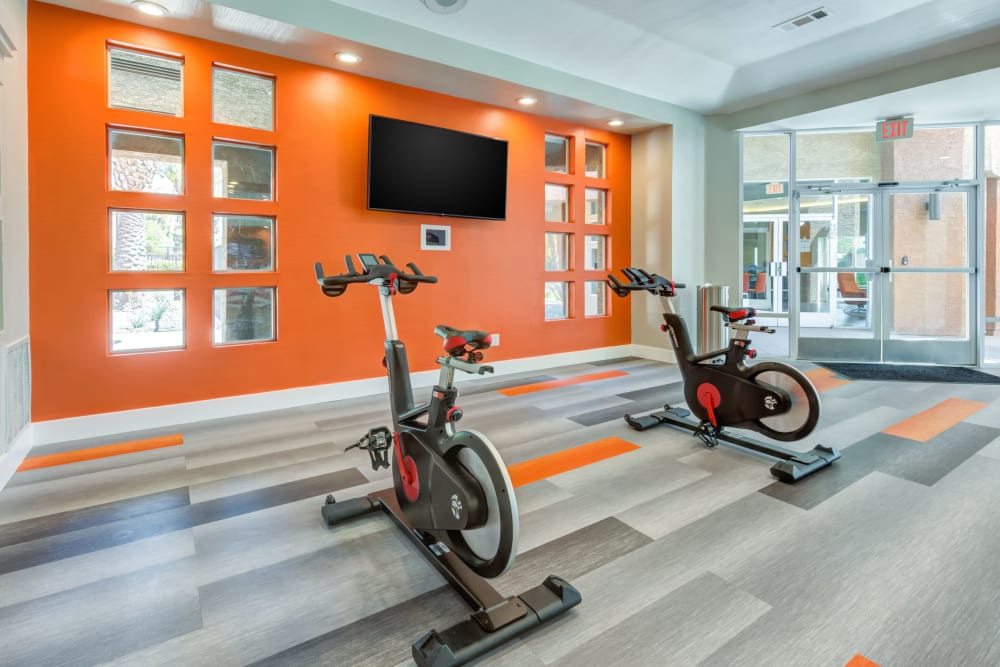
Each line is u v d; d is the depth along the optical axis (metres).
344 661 1.44
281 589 1.77
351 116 4.27
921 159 5.74
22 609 1.65
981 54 4.27
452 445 1.67
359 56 3.94
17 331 2.87
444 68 4.17
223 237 3.87
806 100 5.34
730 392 3.05
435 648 1.38
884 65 4.68
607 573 1.83
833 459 2.81
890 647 1.45
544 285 5.59
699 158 6.02
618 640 1.50
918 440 3.21
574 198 5.77
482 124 5.01
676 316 3.30
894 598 1.67
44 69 3.14
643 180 6.10
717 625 1.55
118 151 3.47
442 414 1.74
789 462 2.67
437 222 4.79
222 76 3.81
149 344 3.62
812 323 6.12
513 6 3.75
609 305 6.22
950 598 1.66
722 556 1.93
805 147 6.04
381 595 1.74
